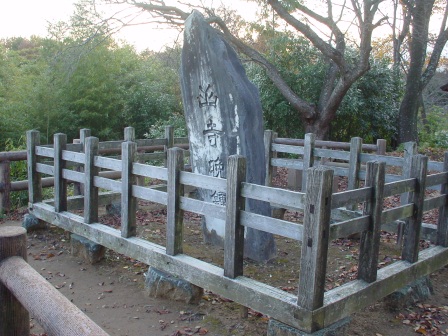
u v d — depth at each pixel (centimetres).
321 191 302
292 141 899
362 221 355
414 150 562
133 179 473
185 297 418
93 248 517
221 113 524
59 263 525
